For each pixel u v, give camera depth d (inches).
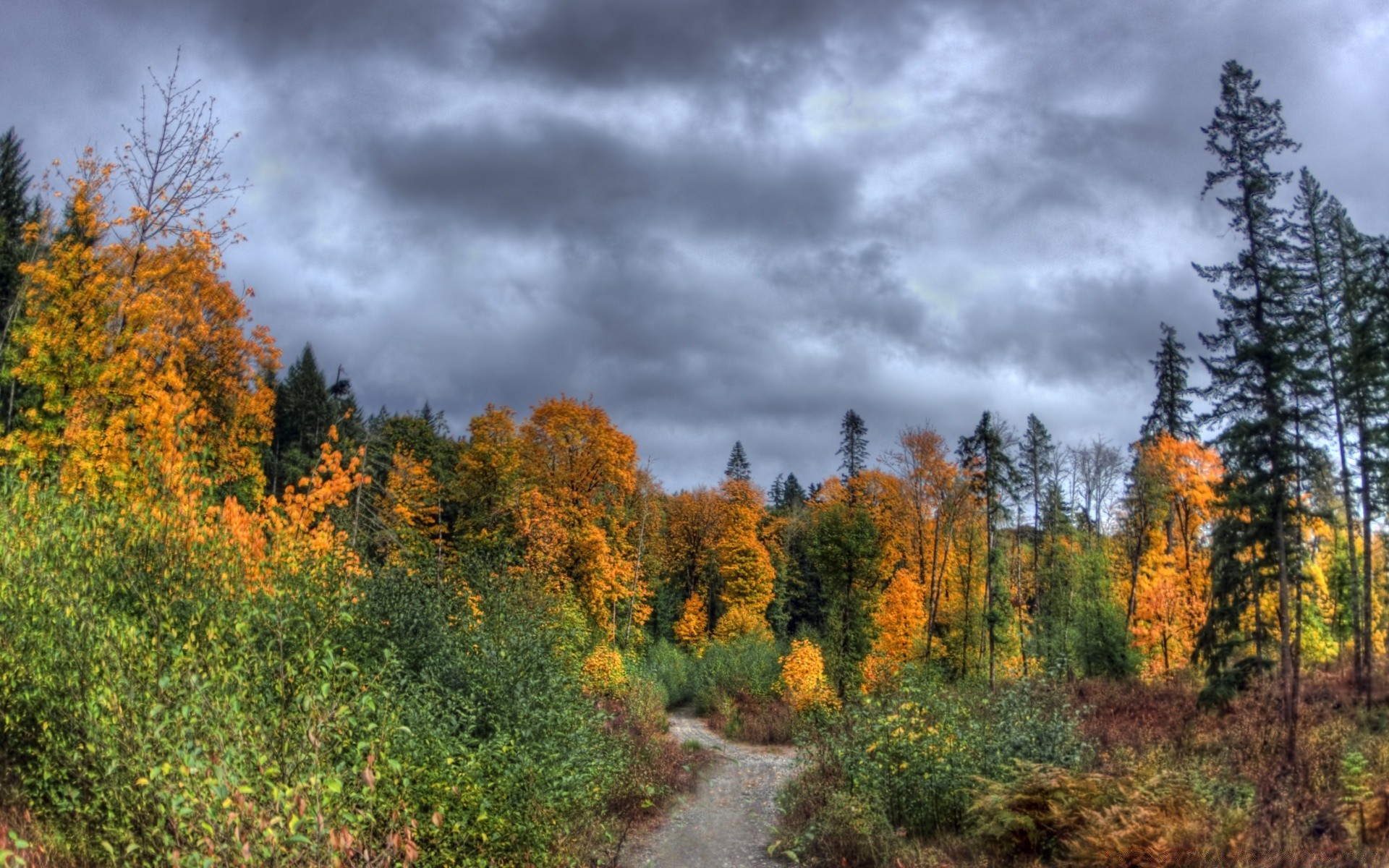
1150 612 1451.8
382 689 387.2
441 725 419.5
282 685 321.4
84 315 614.5
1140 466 1578.5
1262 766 636.7
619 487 1856.5
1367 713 861.8
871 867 531.5
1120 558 1760.6
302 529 482.6
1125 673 1412.4
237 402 710.5
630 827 629.6
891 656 1491.1
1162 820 421.7
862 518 1646.2
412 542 965.2
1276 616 1194.0
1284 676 885.2
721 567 2492.6
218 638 345.7
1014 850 480.4
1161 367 1716.3
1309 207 1133.7
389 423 1926.7
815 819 609.6
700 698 1733.5
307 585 419.5
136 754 277.3
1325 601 1449.3
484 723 472.4
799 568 2765.7
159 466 421.7
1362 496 1141.7
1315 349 981.2
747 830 687.7
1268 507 940.6
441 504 1696.6
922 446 1815.9
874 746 588.7
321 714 299.1
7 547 341.7
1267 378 922.7
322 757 311.1
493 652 509.0
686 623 2511.1
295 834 247.9
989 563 1646.2
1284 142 964.0
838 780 657.6
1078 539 2144.4
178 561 381.7
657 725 1151.6
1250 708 948.0
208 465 493.7
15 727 320.8
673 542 2775.6
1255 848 408.8
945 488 1775.3
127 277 632.4
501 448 1681.8
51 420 596.4
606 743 621.0
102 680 302.7
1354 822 429.1
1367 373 1086.4
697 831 673.0
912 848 516.1
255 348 721.6
